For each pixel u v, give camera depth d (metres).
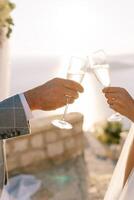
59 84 1.08
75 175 5.30
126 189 1.17
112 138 6.11
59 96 1.07
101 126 6.15
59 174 5.31
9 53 2.24
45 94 1.08
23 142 5.32
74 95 1.07
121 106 1.03
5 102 1.08
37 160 5.50
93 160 5.88
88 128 6.32
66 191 4.80
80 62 1.29
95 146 6.14
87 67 1.30
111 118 1.32
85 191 4.81
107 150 6.05
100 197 4.66
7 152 5.14
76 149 6.00
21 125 1.08
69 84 1.07
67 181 5.08
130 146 1.32
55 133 5.71
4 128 1.07
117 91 1.04
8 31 2.07
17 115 1.07
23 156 5.35
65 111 1.22
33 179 5.02
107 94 1.04
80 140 6.06
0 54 2.12
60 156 5.78
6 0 1.90
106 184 5.04
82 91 1.08
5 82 2.18
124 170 1.34
